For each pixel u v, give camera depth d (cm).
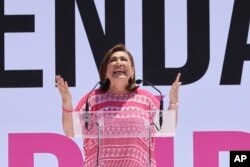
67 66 1347
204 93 1335
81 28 1356
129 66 898
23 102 1335
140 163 827
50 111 1334
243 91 1333
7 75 1341
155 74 1344
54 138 1329
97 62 1349
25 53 1347
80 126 808
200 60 1344
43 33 1351
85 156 863
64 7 1358
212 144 1321
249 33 1346
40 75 1341
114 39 1354
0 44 1347
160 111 813
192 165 1316
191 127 1324
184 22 1354
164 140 1318
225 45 1344
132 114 818
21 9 1357
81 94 1344
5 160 1321
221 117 1327
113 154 825
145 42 1351
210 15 1352
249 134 1322
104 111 827
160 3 1357
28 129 1330
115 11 1357
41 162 1324
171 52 1349
